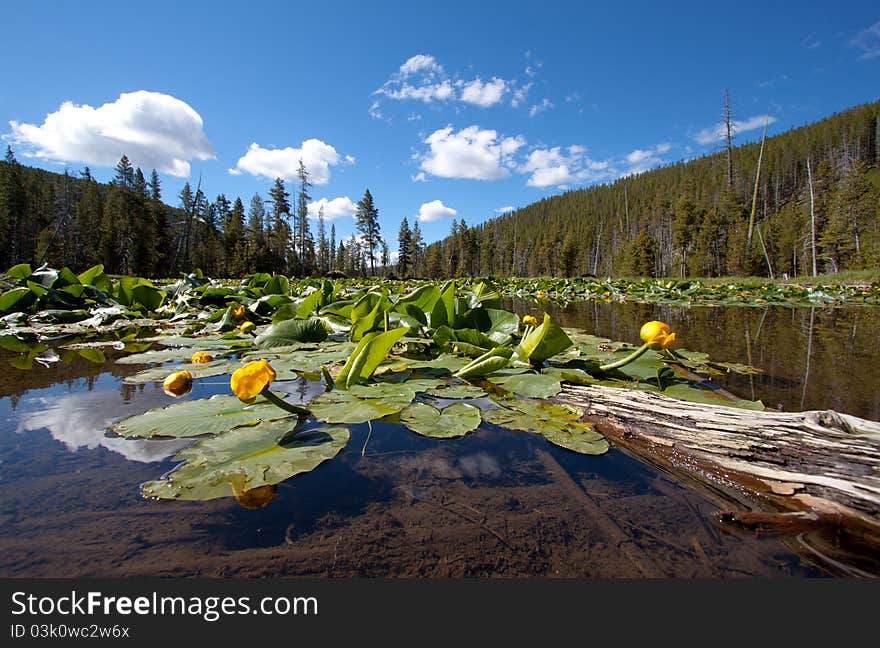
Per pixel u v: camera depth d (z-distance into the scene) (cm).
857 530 88
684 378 208
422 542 83
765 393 187
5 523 85
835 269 3092
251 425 135
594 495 103
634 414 147
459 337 253
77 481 102
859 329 419
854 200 2919
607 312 668
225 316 386
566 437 135
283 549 80
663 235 4925
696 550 83
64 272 515
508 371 204
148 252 3045
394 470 114
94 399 171
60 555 76
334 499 98
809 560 80
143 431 128
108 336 364
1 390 184
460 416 149
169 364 243
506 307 789
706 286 1246
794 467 106
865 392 187
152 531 84
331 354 249
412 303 305
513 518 93
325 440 123
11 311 446
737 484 108
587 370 212
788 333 394
